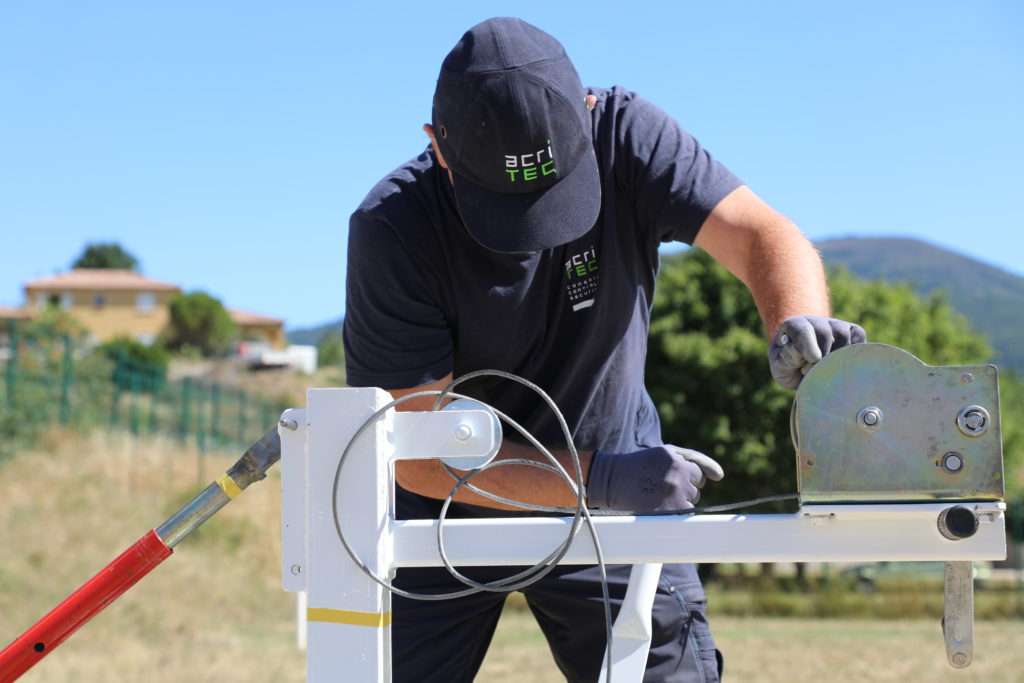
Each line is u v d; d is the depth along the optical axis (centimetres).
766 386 4444
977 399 340
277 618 3067
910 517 347
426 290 564
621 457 469
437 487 517
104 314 17638
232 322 15100
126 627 2598
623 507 461
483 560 380
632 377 627
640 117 588
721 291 4638
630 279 592
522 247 498
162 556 419
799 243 538
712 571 4441
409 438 380
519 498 507
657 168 572
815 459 347
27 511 3400
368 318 570
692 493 457
